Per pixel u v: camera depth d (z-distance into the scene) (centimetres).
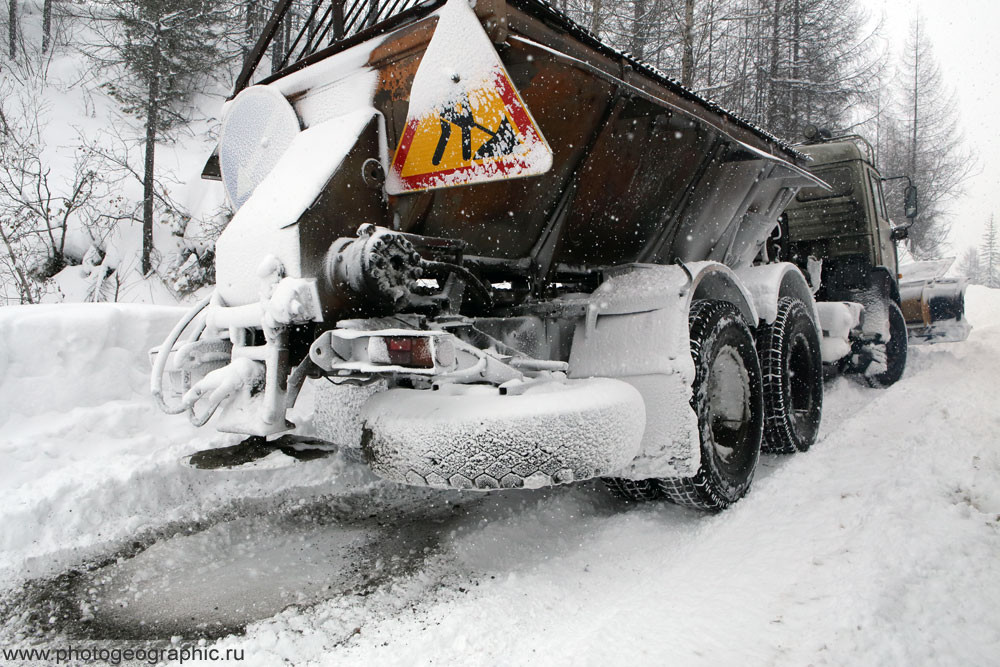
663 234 407
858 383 681
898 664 178
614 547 283
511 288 356
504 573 265
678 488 303
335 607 238
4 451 344
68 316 414
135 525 321
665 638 200
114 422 394
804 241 686
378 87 296
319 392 328
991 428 395
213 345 294
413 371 230
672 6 1289
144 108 1692
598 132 319
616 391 269
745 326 355
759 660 186
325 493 376
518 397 244
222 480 375
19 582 262
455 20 253
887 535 255
